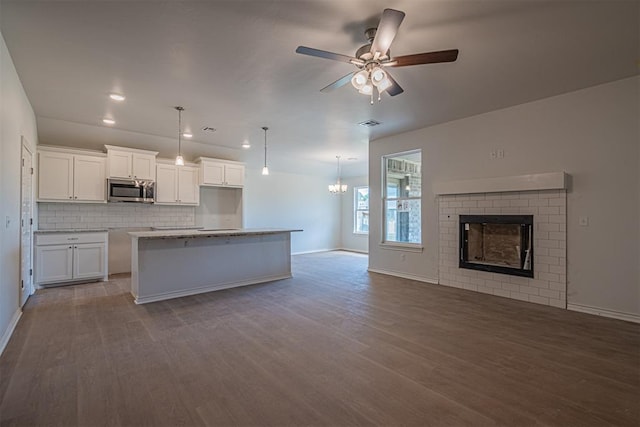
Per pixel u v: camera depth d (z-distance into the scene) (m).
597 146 3.60
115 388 2.10
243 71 3.25
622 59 3.00
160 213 6.40
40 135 4.98
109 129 5.31
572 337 2.95
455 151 4.92
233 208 7.67
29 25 2.45
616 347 2.74
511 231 4.30
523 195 4.15
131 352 2.63
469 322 3.36
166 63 3.08
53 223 5.26
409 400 1.98
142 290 4.09
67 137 5.19
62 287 4.81
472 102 4.14
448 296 4.39
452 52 2.31
